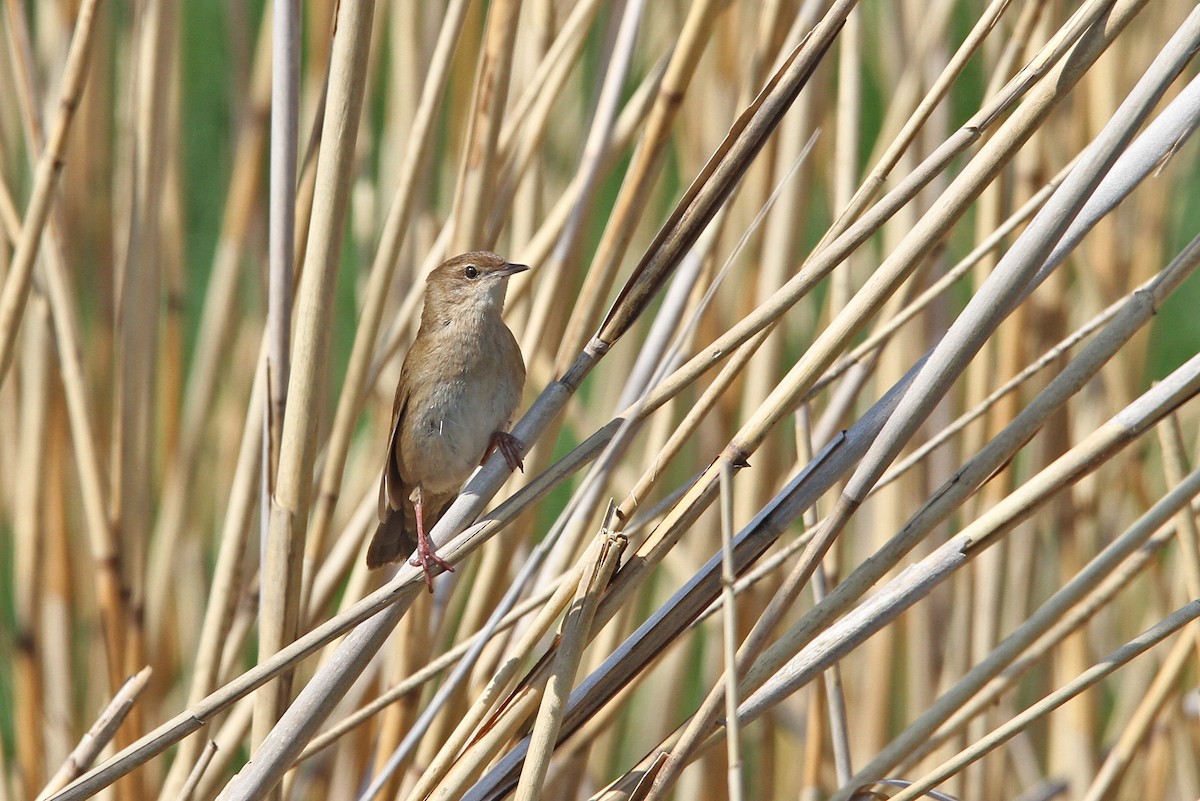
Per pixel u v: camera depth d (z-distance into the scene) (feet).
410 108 31.30
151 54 27.35
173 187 33.65
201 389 33.12
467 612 26.11
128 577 26.61
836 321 16.84
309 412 19.25
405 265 32.14
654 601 35.96
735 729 15.97
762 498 30.32
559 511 44.83
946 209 16.33
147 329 28.89
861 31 25.52
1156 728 29.71
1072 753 30.22
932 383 16.49
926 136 29.99
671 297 24.47
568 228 25.68
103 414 31.65
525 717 18.53
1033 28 23.06
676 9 33.68
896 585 17.53
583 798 33.40
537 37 27.55
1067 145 30.25
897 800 18.16
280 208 20.45
